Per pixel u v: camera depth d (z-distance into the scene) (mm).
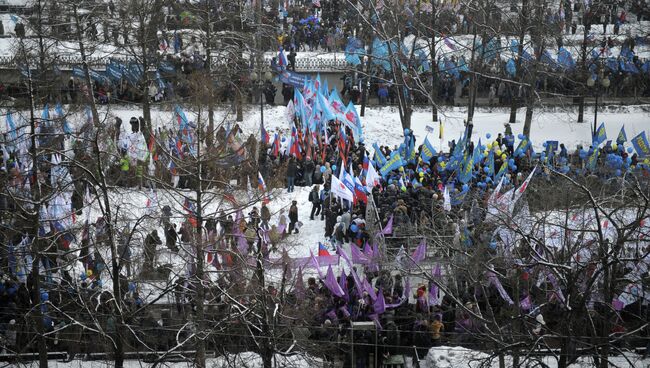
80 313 62094
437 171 82875
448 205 72000
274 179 71875
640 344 63688
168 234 68812
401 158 84062
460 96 109562
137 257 62500
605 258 50906
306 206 83938
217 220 61938
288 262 61406
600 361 54906
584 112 106250
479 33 105500
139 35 96500
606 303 53438
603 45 104062
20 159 76312
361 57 105062
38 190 60188
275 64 102938
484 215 66625
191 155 63750
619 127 102750
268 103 103750
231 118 81938
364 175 79688
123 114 99000
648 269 60656
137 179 76438
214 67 97812
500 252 62875
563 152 88250
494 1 104562
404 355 64500
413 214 73688
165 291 55875
